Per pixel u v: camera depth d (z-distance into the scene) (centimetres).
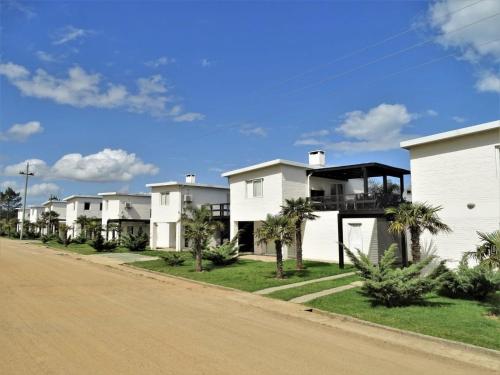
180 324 920
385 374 634
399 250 2295
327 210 2477
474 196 1491
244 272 1917
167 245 3938
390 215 1891
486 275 1178
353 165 2367
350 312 1074
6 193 12325
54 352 687
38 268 2066
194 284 1653
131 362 643
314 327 952
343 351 753
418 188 1653
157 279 1791
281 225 1739
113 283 1602
